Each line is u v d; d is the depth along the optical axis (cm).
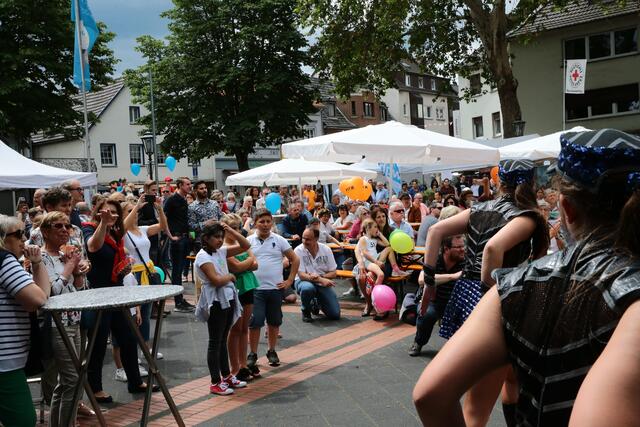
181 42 3578
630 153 116
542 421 115
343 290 1157
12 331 363
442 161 1185
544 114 3447
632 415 93
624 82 3177
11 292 352
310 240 908
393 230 961
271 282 655
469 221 373
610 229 118
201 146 3594
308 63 3538
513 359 121
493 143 2169
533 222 334
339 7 2456
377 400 534
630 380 95
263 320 640
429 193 2344
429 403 121
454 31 2780
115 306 326
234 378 592
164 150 3747
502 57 2495
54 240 468
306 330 848
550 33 3372
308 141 1115
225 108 3594
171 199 1036
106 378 645
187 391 591
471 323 126
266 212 660
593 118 3288
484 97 4247
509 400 294
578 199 122
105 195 709
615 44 3206
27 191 3031
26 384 372
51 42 2895
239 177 1742
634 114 3164
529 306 119
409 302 838
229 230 590
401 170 2195
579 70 2091
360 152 1057
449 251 566
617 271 110
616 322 106
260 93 3497
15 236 389
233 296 569
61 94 3019
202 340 808
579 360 110
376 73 2644
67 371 454
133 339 588
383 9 2381
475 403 286
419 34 2634
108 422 512
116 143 4559
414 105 7281
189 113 3609
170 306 1064
